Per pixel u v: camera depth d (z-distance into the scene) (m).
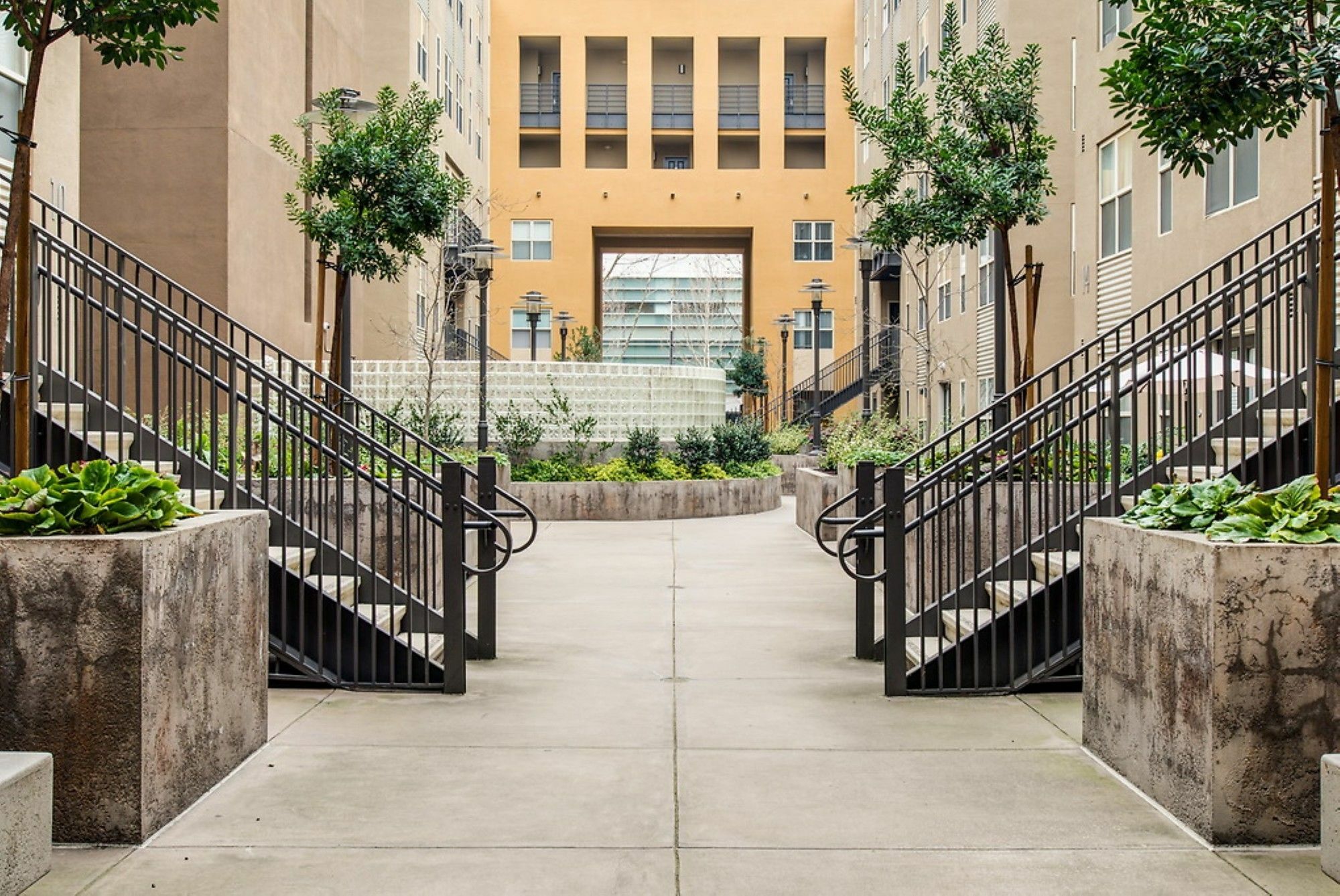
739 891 3.87
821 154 46.16
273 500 9.56
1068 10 21.89
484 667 7.67
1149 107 5.56
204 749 4.81
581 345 40.16
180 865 4.04
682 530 18.67
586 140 45.38
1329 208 5.04
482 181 42.28
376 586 7.27
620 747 5.63
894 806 4.72
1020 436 11.51
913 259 32.50
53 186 11.38
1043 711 6.32
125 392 16.41
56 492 4.38
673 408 23.56
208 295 18.80
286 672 7.00
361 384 21.83
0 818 3.63
